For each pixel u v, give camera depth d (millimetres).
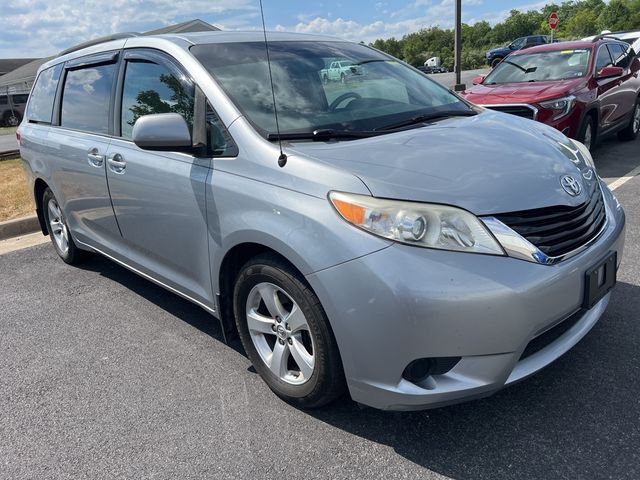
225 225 2691
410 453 2375
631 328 3158
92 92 3945
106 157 3598
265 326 2732
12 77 39656
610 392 2641
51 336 3682
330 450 2432
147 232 3391
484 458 2309
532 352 2400
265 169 2549
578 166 2830
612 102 7844
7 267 5102
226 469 2371
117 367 3238
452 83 19766
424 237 2135
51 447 2590
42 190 4973
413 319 2084
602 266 2484
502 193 2289
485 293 2086
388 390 2221
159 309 3990
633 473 2158
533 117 6715
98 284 4539
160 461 2447
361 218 2189
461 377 2178
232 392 2904
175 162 3029
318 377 2459
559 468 2219
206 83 2934
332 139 2699
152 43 3402
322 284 2250
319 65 3342
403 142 2637
